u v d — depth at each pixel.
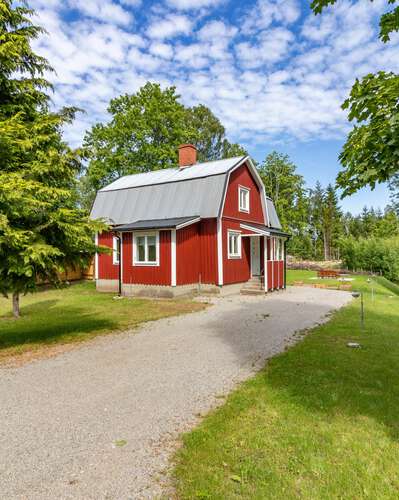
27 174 6.88
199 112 44.75
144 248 15.27
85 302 13.79
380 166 3.22
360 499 2.57
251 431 3.55
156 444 3.38
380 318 9.71
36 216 6.72
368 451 3.16
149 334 8.08
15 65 7.30
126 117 27.55
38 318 10.49
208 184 15.54
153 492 2.67
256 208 19.22
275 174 38.88
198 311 11.17
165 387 4.84
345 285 18.89
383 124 3.09
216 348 6.82
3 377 5.31
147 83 28.73
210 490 2.67
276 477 2.81
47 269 7.03
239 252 16.92
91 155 7.76
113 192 18.66
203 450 3.22
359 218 79.81
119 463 3.06
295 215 37.94
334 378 5.00
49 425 3.77
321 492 2.64
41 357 6.38
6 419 3.91
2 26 7.21
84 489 2.71
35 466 3.02
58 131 7.70
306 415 3.88
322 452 3.15
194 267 15.40
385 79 3.27
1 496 2.63
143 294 15.15
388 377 5.03
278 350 6.64
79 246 7.29
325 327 8.45
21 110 7.51
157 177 18.52
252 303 12.85
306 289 17.84
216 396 4.52
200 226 15.73
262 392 4.55
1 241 5.61
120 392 4.68
